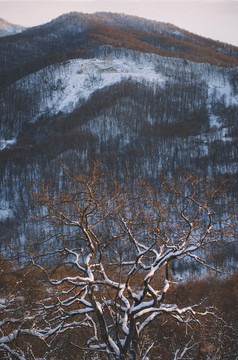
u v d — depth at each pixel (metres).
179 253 17.61
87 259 17.70
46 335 17.69
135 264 17.56
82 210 18.03
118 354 15.90
